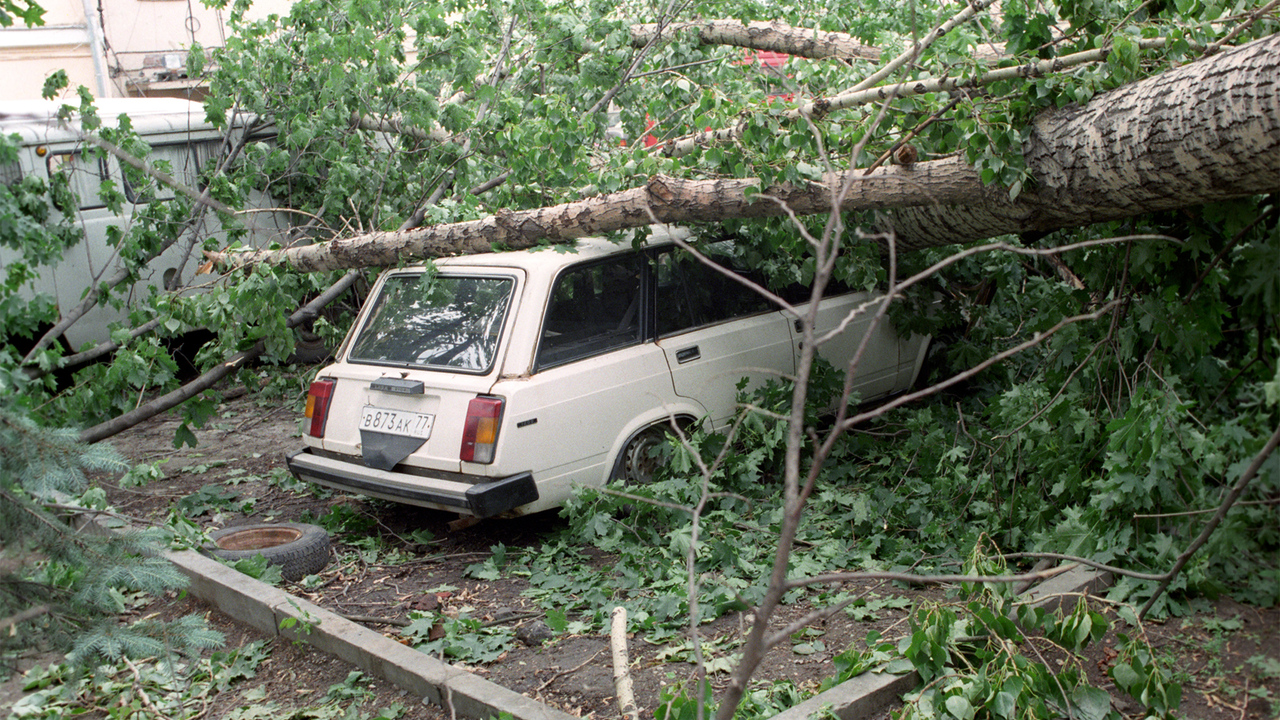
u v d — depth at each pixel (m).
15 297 3.16
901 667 3.63
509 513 5.30
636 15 8.10
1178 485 3.94
